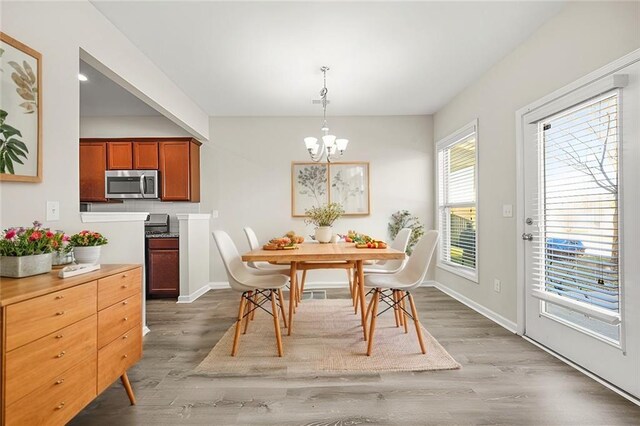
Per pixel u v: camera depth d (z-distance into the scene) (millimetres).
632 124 1676
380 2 2080
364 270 3062
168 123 4281
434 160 4480
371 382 1880
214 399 1713
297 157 4484
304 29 2371
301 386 1842
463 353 2256
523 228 2549
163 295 3877
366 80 3295
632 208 1680
